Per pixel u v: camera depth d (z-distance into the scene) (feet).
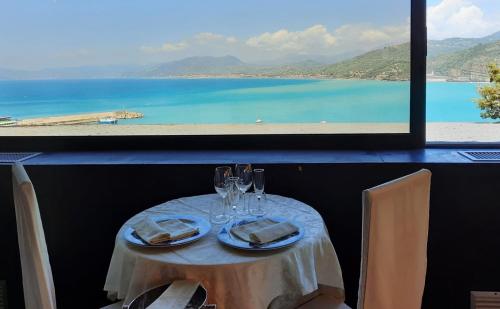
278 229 5.13
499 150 7.65
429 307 7.34
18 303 7.66
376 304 4.39
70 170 7.29
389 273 4.46
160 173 7.29
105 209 7.41
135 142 8.31
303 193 7.23
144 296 4.55
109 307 5.49
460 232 7.07
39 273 4.62
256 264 4.62
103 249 7.50
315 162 7.18
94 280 7.61
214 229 5.44
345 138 8.02
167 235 5.04
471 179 6.91
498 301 7.09
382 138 7.93
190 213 6.03
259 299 4.64
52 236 7.47
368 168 7.06
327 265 5.43
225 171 5.75
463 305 7.29
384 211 4.31
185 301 4.26
